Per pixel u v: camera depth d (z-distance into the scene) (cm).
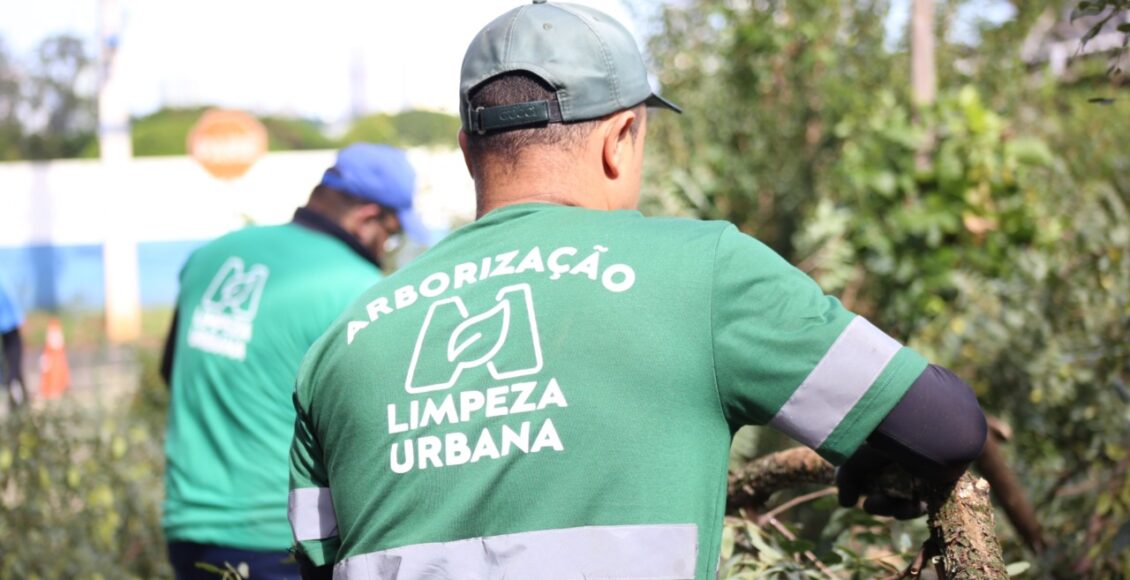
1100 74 626
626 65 177
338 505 171
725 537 230
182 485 345
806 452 226
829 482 223
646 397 156
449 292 169
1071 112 655
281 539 335
